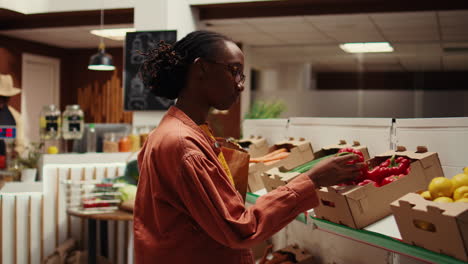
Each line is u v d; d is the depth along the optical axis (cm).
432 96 863
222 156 134
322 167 126
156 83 133
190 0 584
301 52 879
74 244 409
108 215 320
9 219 394
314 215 175
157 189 122
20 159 428
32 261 401
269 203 117
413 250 133
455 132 171
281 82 900
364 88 902
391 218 159
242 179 144
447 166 173
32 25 698
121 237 429
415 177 165
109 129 453
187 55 126
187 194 115
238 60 126
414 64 865
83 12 627
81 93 937
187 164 115
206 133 131
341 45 816
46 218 407
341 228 160
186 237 123
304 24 660
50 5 627
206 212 115
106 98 921
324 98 906
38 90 877
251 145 274
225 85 125
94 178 422
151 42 545
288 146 262
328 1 577
